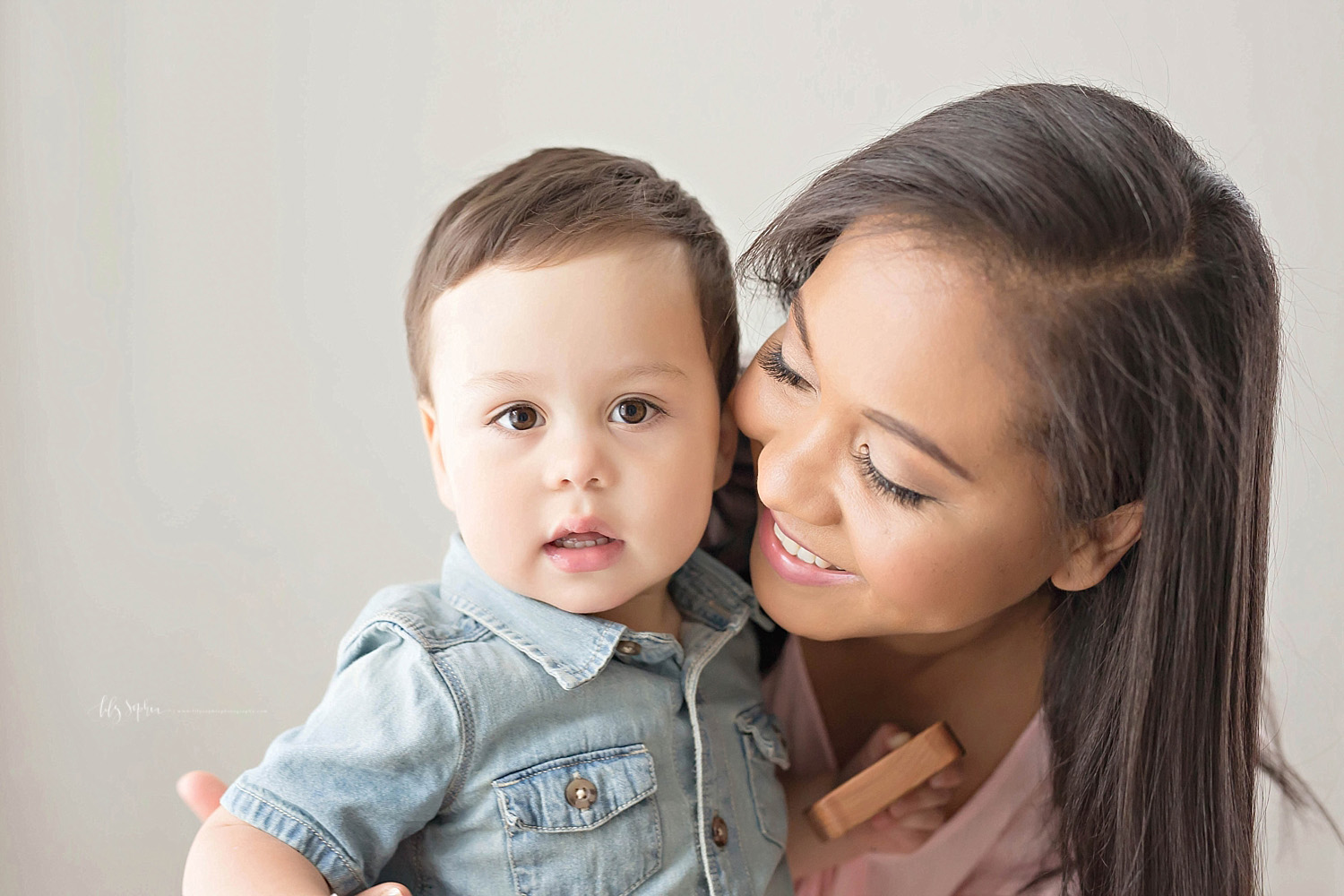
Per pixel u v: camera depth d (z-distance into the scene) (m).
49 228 1.33
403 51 1.37
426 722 0.72
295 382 1.39
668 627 0.86
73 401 1.34
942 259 0.67
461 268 0.76
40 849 1.32
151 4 1.33
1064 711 0.89
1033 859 0.98
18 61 1.31
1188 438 0.74
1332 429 1.36
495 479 0.74
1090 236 0.67
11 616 1.33
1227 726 0.84
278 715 1.38
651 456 0.76
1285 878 1.38
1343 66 1.33
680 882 0.77
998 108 0.73
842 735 1.01
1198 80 1.34
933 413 0.67
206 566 1.37
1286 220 1.35
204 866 0.66
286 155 1.37
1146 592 0.79
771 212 0.97
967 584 0.73
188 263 1.36
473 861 0.73
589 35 1.38
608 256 0.76
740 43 1.38
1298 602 1.39
